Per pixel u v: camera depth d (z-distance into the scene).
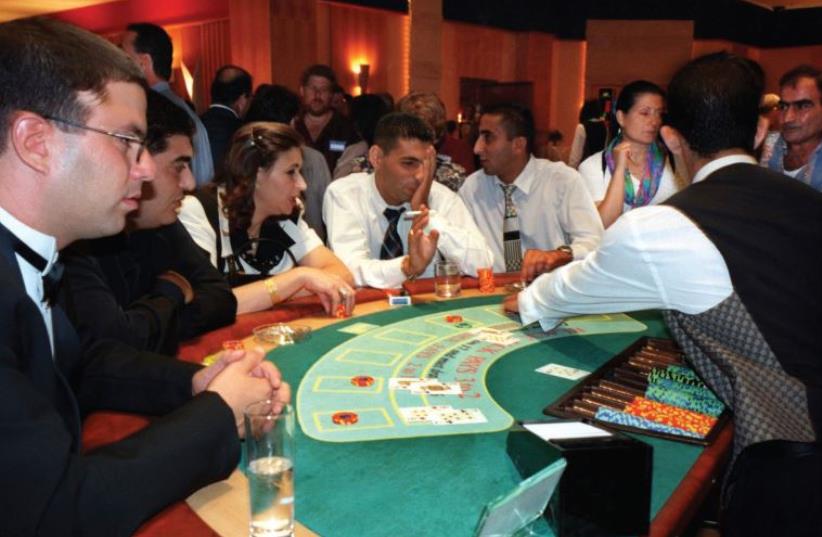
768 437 1.32
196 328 2.07
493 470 1.25
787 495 1.34
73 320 1.52
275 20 10.06
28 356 1.09
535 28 12.87
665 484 1.21
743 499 1.40
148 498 1.02
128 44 4.06
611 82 12.84
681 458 1.31
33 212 1.11
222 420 1.17
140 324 1.79
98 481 0.98
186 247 2.23
